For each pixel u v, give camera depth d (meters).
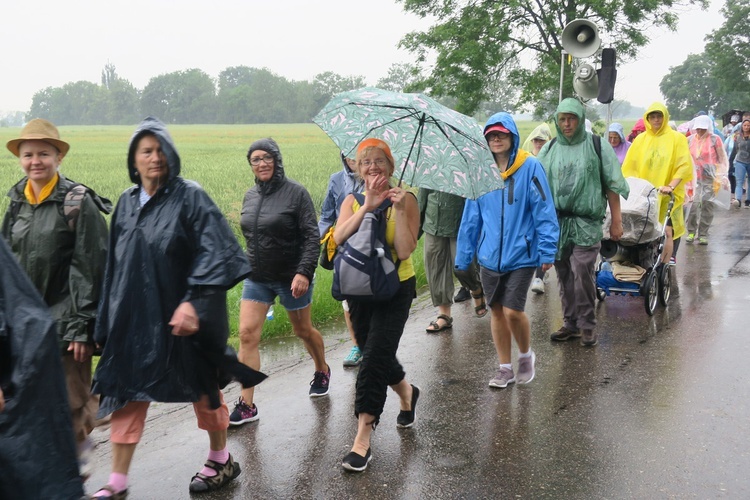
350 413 5.51
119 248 3.84
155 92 142.75
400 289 4.62
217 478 4.27
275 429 5.20
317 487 4.29
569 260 7.14
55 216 4.14
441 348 7.14
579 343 7.16
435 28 26.73
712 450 4.64
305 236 5.32
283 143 49.19
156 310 3.76
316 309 8.47
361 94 4.59
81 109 153.00
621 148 11.43
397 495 4.17
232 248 3.85
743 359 6.44
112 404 3.80
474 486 4.26
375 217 4.55
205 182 23.33
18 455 3.06
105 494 3.78
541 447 4.77
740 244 12.73
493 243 5.70
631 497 4.08
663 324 7.73
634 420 5.17
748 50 79.69
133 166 3.86
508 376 5.96
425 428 5.15
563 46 12.51
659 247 8.27
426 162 4.71
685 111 131.88
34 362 3.08
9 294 3.10
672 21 24.97
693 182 10.81
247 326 5.31
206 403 4.04
